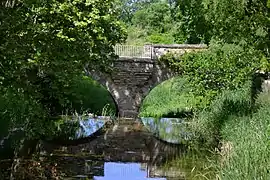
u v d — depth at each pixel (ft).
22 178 41.78
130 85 98.17
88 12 49.03
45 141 64.39
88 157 56.90
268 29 56.39
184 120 91.86
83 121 90.89
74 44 39.81
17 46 34.19
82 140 70.79
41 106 43.29
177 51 97.09
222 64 72.79
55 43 37.52
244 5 56.75
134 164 54.75
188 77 78.74
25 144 54.13
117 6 61.31
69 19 40.16
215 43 71.67
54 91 46.03
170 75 97.66
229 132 50.83
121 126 88.89
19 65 35.42
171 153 62.13
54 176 44.06
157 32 186.80
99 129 83.92
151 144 70.13
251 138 38.63
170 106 109.70
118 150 64.44
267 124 41.11
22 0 34.47
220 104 69.00
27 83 37.70
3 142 53.98
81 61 42.80
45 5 37.50
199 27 61.77
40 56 36.09
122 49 97.66
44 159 50.85
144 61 97.40
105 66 58.95
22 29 34.86
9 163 45.50
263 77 72.02
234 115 56.08
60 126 79.36
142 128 86.79
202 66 75.25
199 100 78.59
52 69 38.96
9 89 36.86
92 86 111.75
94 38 49.11
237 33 58.85
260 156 32.48
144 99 106.52
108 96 110.83
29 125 47.16
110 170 50.24
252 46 59.93
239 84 70.64
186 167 50.88
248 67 70.44
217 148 54.29
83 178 44.83
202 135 65.77
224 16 58.44
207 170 46.78
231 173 32.76
